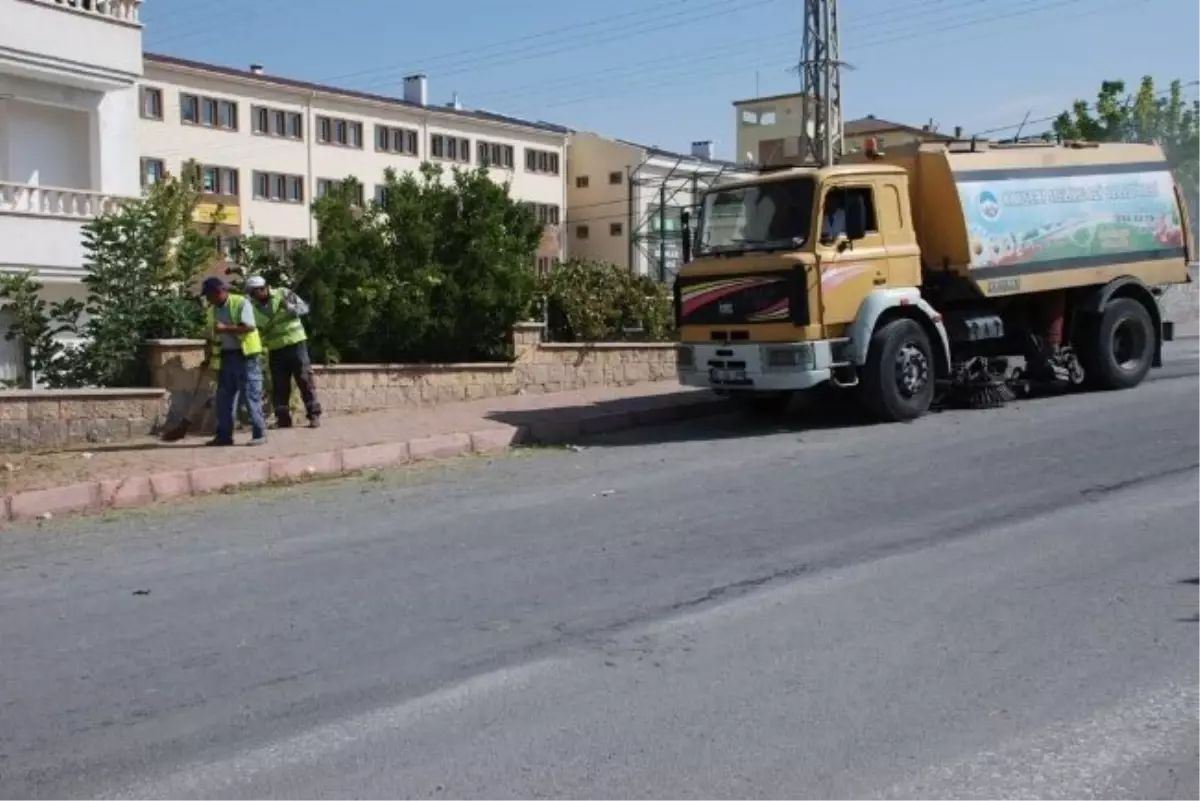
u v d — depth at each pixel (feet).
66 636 21.04
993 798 13.80
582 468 38.81
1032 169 49.29
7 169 65.36
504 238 54.54
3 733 16.52
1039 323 50.80
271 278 49.29
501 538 28.12
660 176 212.23
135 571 25.99
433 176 55.06
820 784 14.23
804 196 43.45
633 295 64.49
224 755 15.56
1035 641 19.27
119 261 46.09
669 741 15.62
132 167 71.61
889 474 34.37
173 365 44.14
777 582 23.27
